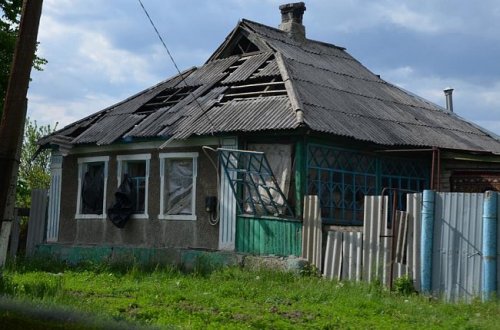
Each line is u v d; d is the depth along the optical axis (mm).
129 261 16984
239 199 15688
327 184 15336
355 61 22906
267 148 15398
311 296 11852
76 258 19078
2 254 10797
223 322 9336
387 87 21375
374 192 16531
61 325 5957
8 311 6355
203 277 14586
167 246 17109
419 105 20891
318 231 14086
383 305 11016
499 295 11500
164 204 17328
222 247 15898
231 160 15688
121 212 18219
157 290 12344
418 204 12500
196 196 16609
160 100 20234
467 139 19297
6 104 10133
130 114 19562
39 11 10336
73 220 19812
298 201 14672
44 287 10797
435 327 9359
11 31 21453
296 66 18531
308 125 14336
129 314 9586
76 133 20312
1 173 10062
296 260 14094
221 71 19625
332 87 18312
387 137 16391
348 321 9719
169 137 16688
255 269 14617
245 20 20656
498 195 11719
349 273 13359
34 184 35281
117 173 18594
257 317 9805
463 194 12062
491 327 9398
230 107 16797
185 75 21234
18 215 20641
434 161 16094
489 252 11594
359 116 17031
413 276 12398
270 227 15062
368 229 13180
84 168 19766
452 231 12102
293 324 9414
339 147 15688
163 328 7344
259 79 17953
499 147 19891
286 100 16047
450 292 11992
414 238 12461
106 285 13156
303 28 22312
